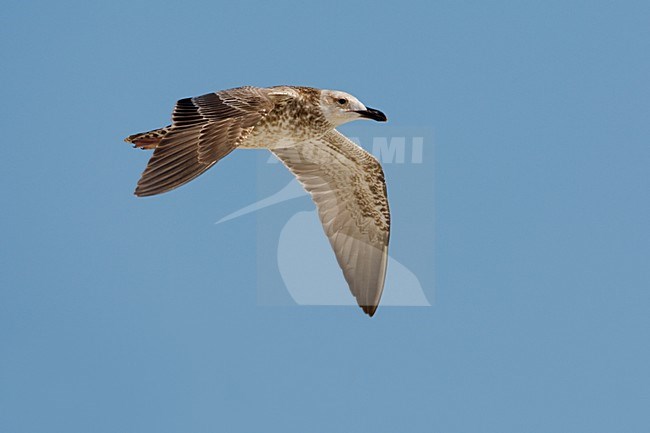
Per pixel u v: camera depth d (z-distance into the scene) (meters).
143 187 8.72
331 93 10.48
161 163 8.84
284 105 10.11
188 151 8.95
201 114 9.24
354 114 10.45
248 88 9.86
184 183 8.80
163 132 9.55
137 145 9.67
